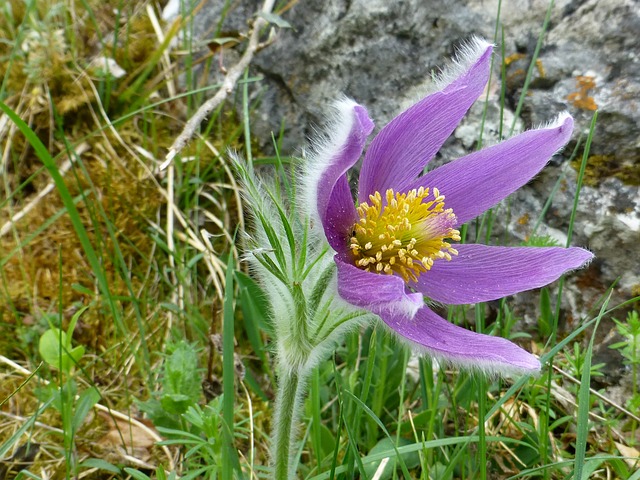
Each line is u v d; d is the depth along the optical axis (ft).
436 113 0.31
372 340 0.34
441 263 0.33
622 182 0.40
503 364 0.27
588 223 0.41
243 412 0.41
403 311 0.26
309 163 0.29
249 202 0.28
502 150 0.32
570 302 0.42
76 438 0.38
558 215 0.42
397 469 0.36
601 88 0.41
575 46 0.42
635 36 0.40
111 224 0.46
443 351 0.28
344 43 0.48
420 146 0.32
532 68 0.40
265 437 0.39
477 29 0.44
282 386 0.30
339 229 0.31
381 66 0.47
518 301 0.43
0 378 0.41
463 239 0.45
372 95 0.47
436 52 0.45
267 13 0.47
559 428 0.40
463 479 0.35
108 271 0.47
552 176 0.42
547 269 0.31
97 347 0.44
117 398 0.41
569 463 0.32
